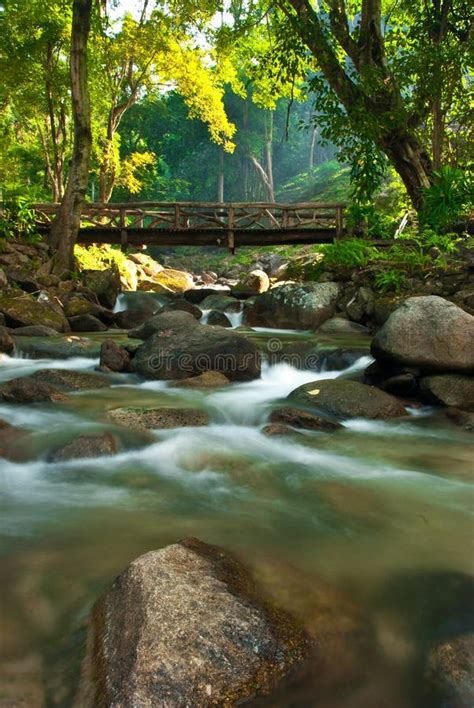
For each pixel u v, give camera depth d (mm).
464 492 3070
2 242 11711
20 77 17797
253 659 1562
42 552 2311
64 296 11070
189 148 44938
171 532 2523
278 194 49656
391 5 14938
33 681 1571
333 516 2738
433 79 11383
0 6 16203
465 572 2199
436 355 5008
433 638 1782
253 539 2459
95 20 15039
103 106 19844
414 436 4230
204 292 13391
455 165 13984
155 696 1401
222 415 4613
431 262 9008
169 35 18703
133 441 3818
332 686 1557
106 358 6309
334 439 4125
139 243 14195
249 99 42094
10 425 3920
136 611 1670
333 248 10672
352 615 1874
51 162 23312
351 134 11867
